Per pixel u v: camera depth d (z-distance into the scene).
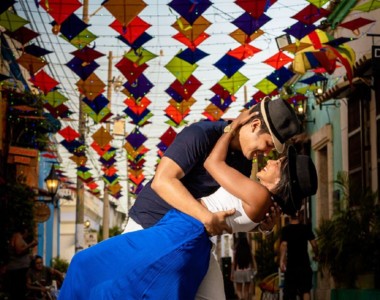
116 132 24.03
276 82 12.43
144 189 4.64
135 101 12.91
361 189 12.66
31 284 16.20
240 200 4.25
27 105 20.16
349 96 14.47
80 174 21.56
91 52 10.55
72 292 4.07
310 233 12.12
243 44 10.55
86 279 4.06
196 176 4.48
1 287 16.58
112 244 4.12
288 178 4.27
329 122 16.92
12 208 18.73
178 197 4.20
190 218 4.18
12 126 20.73
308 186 4.28
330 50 11.21
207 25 9.52
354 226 11.82
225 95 12.34
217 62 10.95
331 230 12.15
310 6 9.78
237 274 17.50
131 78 11.20
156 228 4.17
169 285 4.04
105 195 39.34
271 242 20.23
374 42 13.09
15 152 20.20
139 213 4.57
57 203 40.00
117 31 9.77
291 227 12.15
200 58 10.55
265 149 4.38
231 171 4.23
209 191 4.51
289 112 4.32
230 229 4.22
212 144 4.42
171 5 8.86
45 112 20.70
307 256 12.11
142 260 4.05
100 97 13.19
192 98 13.59
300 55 11.77
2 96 19.72
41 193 24.08
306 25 10.09
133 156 17.86
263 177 4.35
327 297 15.05
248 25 9.48
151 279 4.03
